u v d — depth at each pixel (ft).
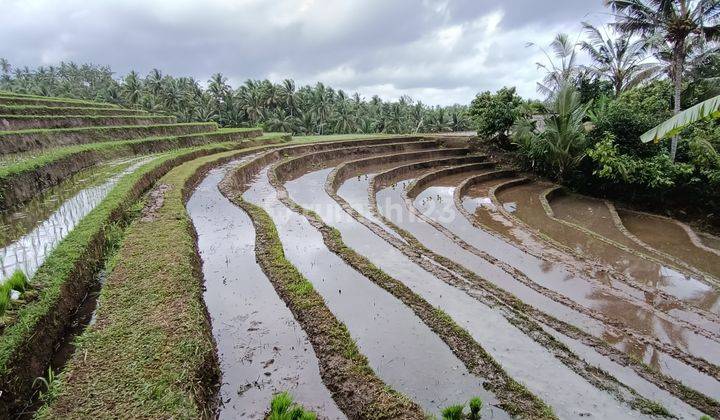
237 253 30.99
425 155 94.79
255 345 20.15
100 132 67.36
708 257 42.16
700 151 53.78
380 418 15.60
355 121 200.03
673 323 25.82
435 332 21.95
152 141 69.21
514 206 59.26
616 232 49.24
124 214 34.04
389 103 231.91
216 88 197.36
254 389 17.30
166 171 53.47
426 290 27.43
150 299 20.36
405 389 17.75
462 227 45.57
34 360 16.12
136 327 18.06
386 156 87.71
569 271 33.22
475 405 15.96
